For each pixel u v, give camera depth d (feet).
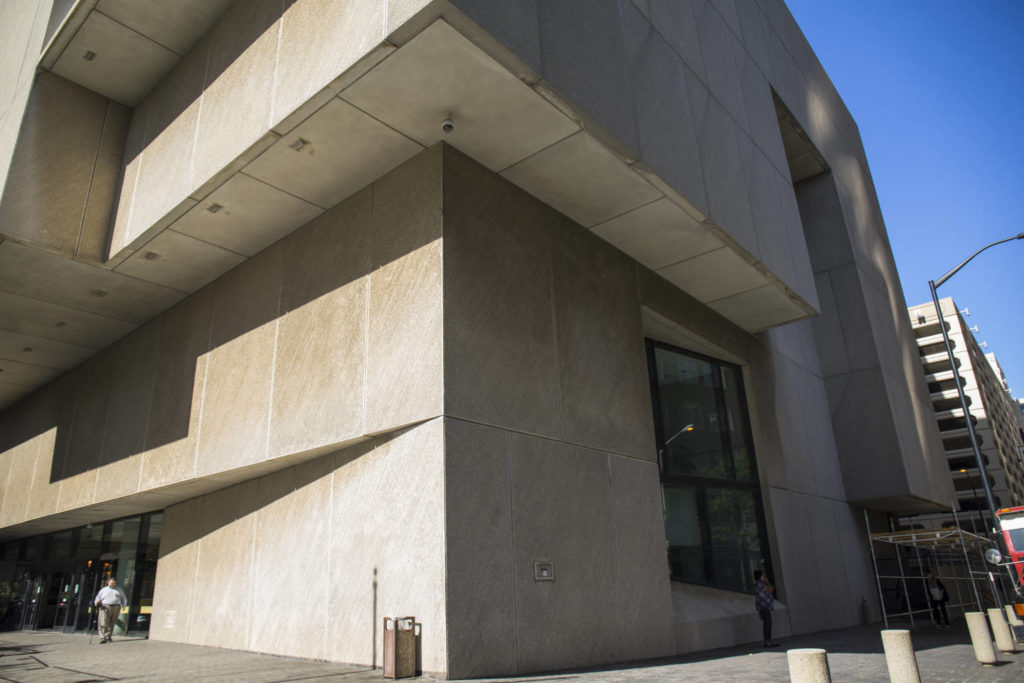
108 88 44.39
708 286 51.60
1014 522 55.77
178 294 49.24
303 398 36.78
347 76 28.66
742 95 54.75
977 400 264.93
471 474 29.63
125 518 59.16
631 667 31.63
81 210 42.11
